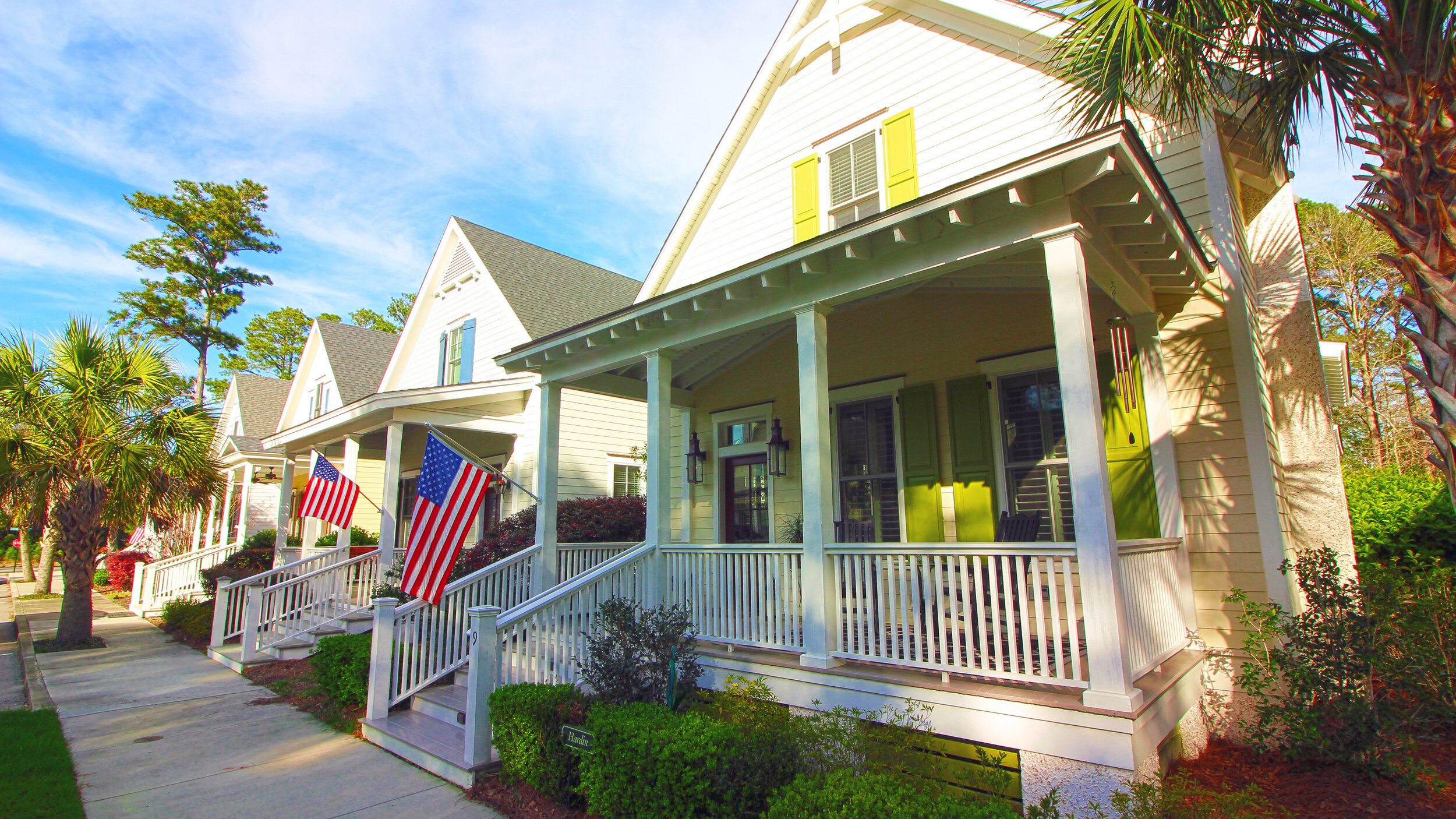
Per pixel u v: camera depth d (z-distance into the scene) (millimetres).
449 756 5539
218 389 38312
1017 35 7496
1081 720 3982
